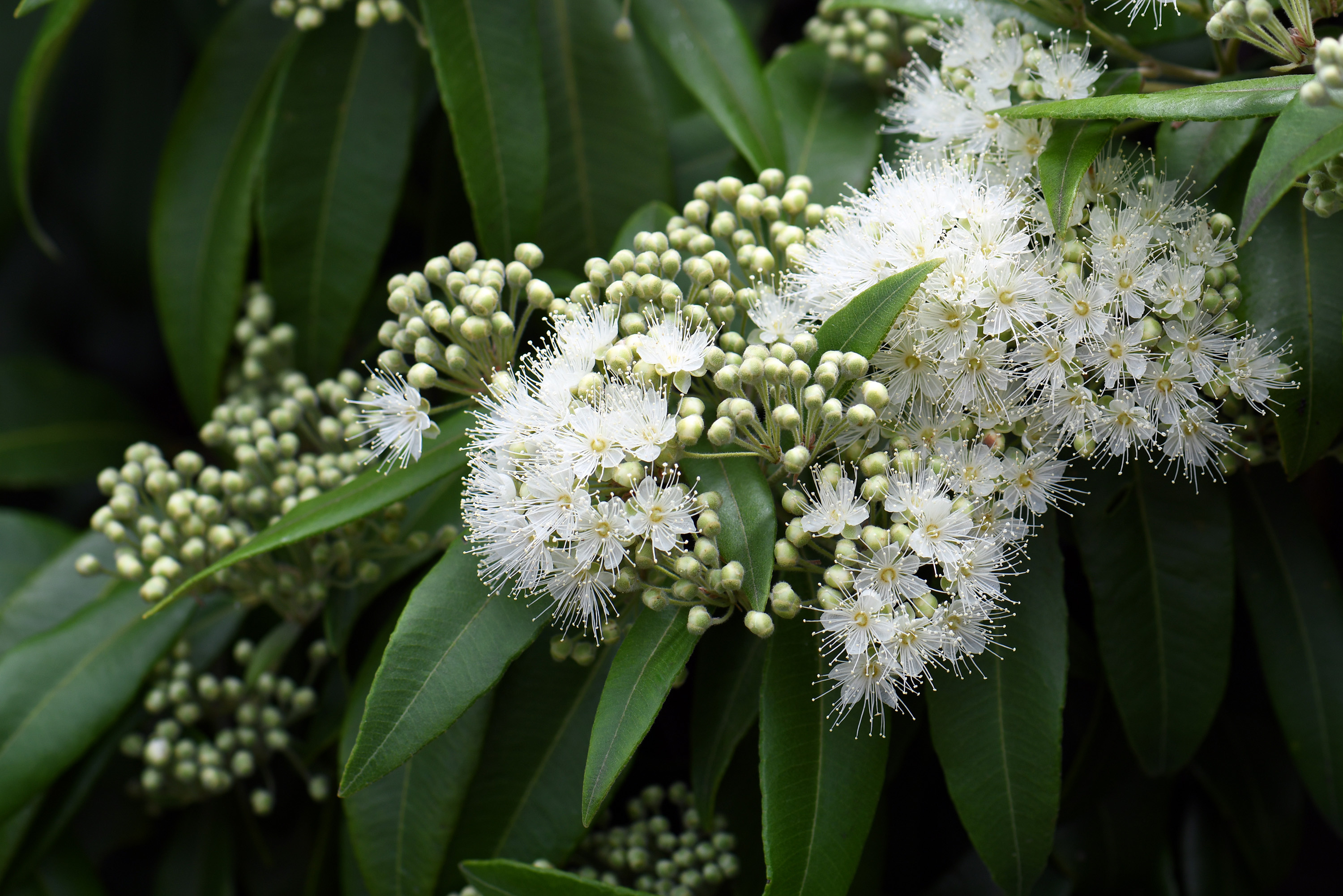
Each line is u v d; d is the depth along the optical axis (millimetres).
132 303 819
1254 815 747
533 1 746
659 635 682
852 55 754
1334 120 670
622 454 680
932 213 690
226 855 755
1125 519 720
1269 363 696
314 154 763
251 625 759
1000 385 691
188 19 810
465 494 694
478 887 696
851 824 687
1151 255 697
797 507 684
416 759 717
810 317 701
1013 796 695
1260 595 730
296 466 736
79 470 800
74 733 726
